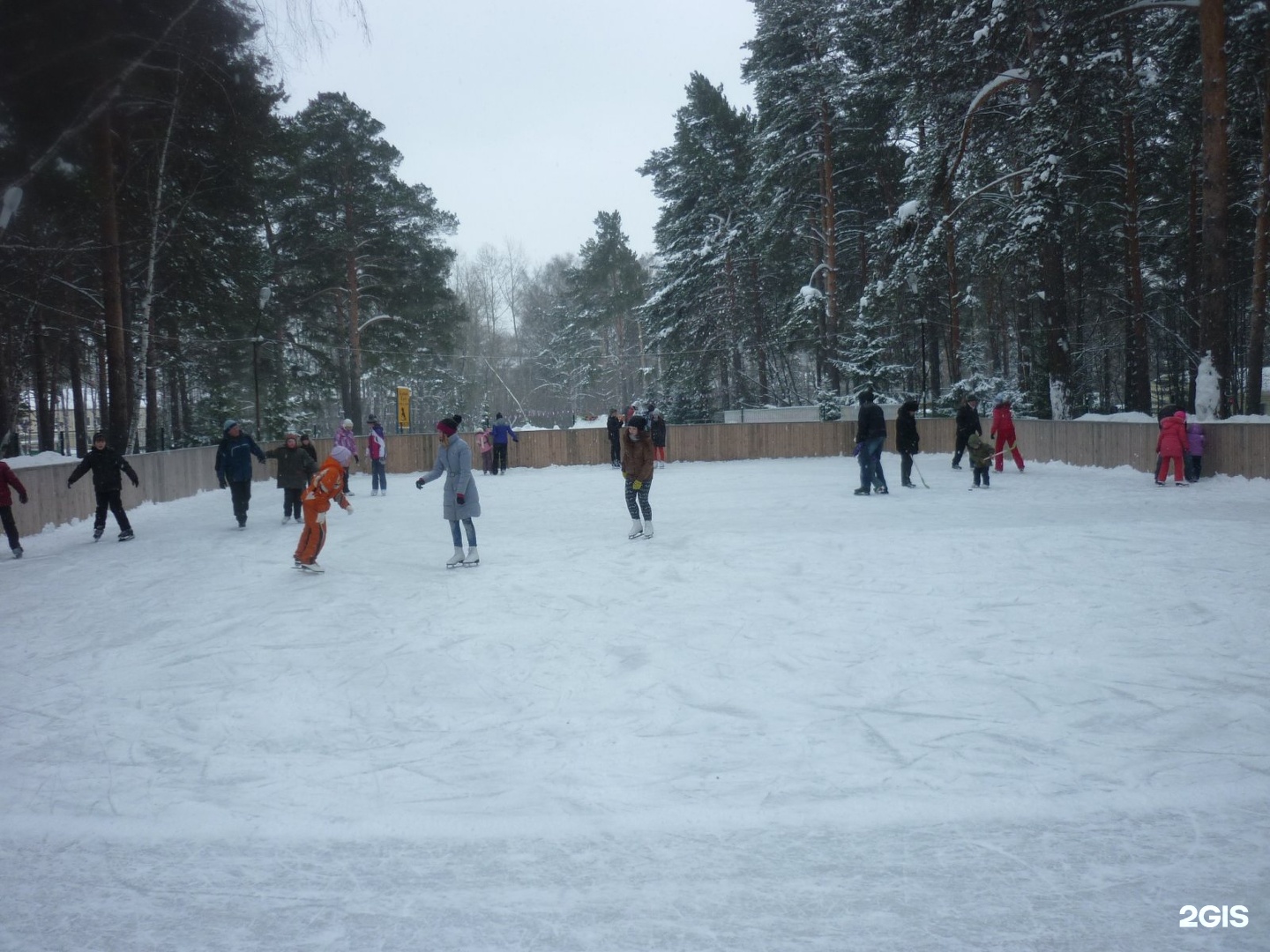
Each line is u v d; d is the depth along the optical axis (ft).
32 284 80.53
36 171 60.75
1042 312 108.47
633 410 99.45
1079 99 75.10
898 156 123.13
